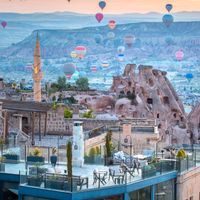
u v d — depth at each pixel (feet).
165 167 184.34
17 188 172.96
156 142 263.49
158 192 179.32
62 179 157.58
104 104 499.51
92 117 356.38
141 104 486.79
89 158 191.93
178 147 263.70
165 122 500.33
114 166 184.65
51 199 157.17
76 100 524.93
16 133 304.09
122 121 320.70
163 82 529.86
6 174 173.99
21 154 207.41
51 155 201.16
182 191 187.93
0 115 314.14
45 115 331.36
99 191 158.92
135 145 261.65
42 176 160.25
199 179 204.33
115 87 512.63
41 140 306.55
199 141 526.98
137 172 180.34
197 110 545.44
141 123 314.35
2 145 211.00
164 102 519.19
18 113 336.29
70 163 160.25
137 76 515.09
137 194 169.89
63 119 331.36
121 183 165.27
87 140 234.38
